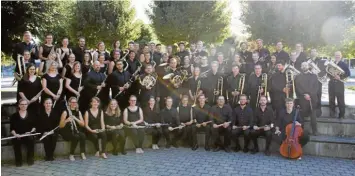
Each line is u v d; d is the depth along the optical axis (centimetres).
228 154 662
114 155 647
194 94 757
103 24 1714
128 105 749
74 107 628
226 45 822
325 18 1352
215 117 702
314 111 692
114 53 745
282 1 1384
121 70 718
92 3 1741
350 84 1739
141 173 530
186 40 1552
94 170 546
